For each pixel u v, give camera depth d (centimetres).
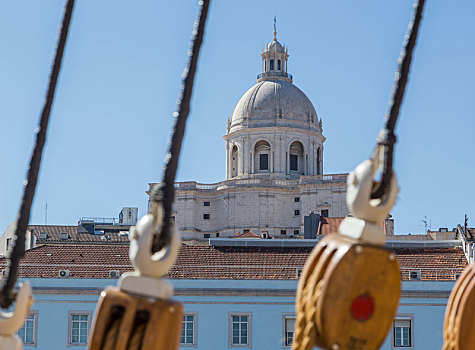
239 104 18138
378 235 1307
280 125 17675
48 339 5422
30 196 1326
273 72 18425
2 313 1311
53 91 1349
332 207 16588
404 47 1334
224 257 6031
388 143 1317
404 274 5756
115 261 5934
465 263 5903
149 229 1274
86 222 14612
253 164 17675
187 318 5497
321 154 18238
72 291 5462
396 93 1327
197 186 17312
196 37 1326
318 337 1307
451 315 1391
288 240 6425
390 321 1312
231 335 5494
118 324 1265
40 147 1334
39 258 5894
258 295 5512
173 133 1295
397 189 1323
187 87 1309
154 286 1269
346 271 1280
